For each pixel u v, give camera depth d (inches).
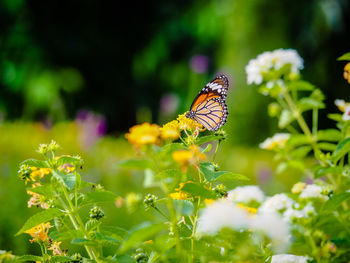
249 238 99.3
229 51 512.1
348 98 510.6
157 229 83.9
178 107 733.9
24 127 447.2
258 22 500.4
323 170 136.6
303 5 503.2
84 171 321.4
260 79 183.5
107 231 114.0
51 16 723.4
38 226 118.0
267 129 478.6
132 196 96.8
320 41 510.3
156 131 92.7
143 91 805.9
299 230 107.3
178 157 88.3
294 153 181.3
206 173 107.6
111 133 781.3
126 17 781.9
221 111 192.9
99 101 765.9
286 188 303.7
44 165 108.9
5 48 703.7
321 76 510.6
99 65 768.3
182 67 779.4
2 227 222.8
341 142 133.4
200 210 103.3
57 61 724.7
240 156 388.5
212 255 94.4
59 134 414.0
